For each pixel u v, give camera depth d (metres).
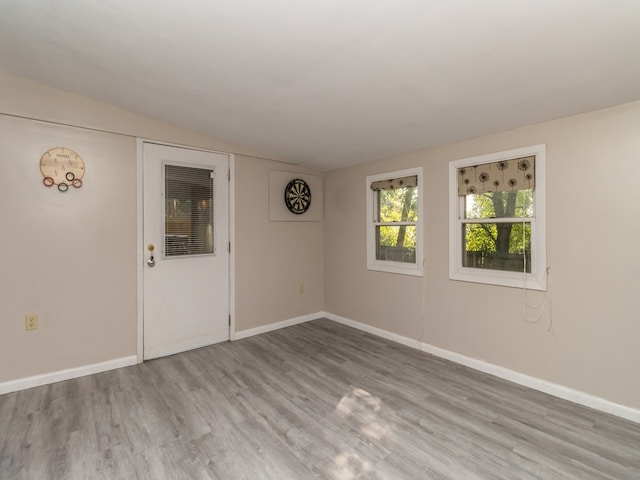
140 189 3.07
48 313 2.66
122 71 2.32
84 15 1.77
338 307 4.37
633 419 2.12
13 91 2.49
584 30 1.52
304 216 4.34
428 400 2.40
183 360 3.14
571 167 2.36
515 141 2.64
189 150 3.34
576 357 2.36
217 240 3.56
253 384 2.65
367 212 3.93
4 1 1.69
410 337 3.48
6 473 1.69
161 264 3.21
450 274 3.10
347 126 2.94
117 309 2.97
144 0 1.60
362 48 1.83
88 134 2.80
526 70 1.88
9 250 2.50
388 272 3.68
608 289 2.22
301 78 2.21
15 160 2.51
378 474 1.68
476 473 1.69
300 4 1.53
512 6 1.42
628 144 2.12
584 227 2.31
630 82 1.90
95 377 2.78
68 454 1.83
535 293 2.56
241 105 2.71
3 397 2.44
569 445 1.90
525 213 2.65
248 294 3.82
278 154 3.89
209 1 1.56
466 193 2.99
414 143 3.17
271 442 1.94
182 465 1.75
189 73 2.28
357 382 2.68
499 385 2.62
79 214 2.78
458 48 1.75
